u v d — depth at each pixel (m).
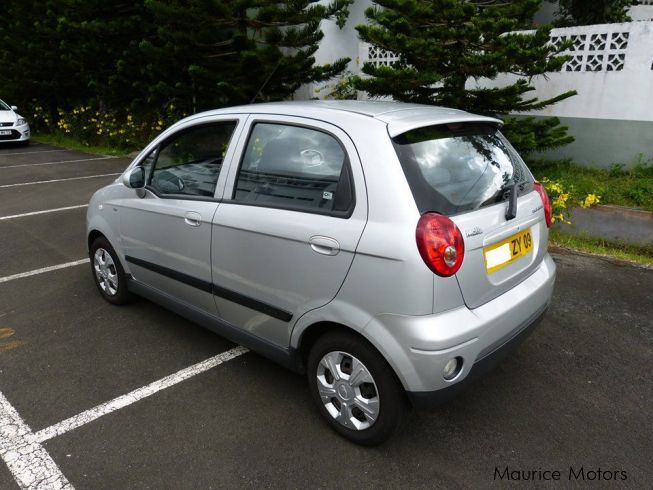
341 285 2.35
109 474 2.39
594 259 5.16
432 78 6.05
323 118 2.60
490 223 2.42
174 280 3.38
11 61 16.56
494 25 5.73
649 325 3.80
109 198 3.89
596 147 7.12
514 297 2.54
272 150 2.77
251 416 2.79
